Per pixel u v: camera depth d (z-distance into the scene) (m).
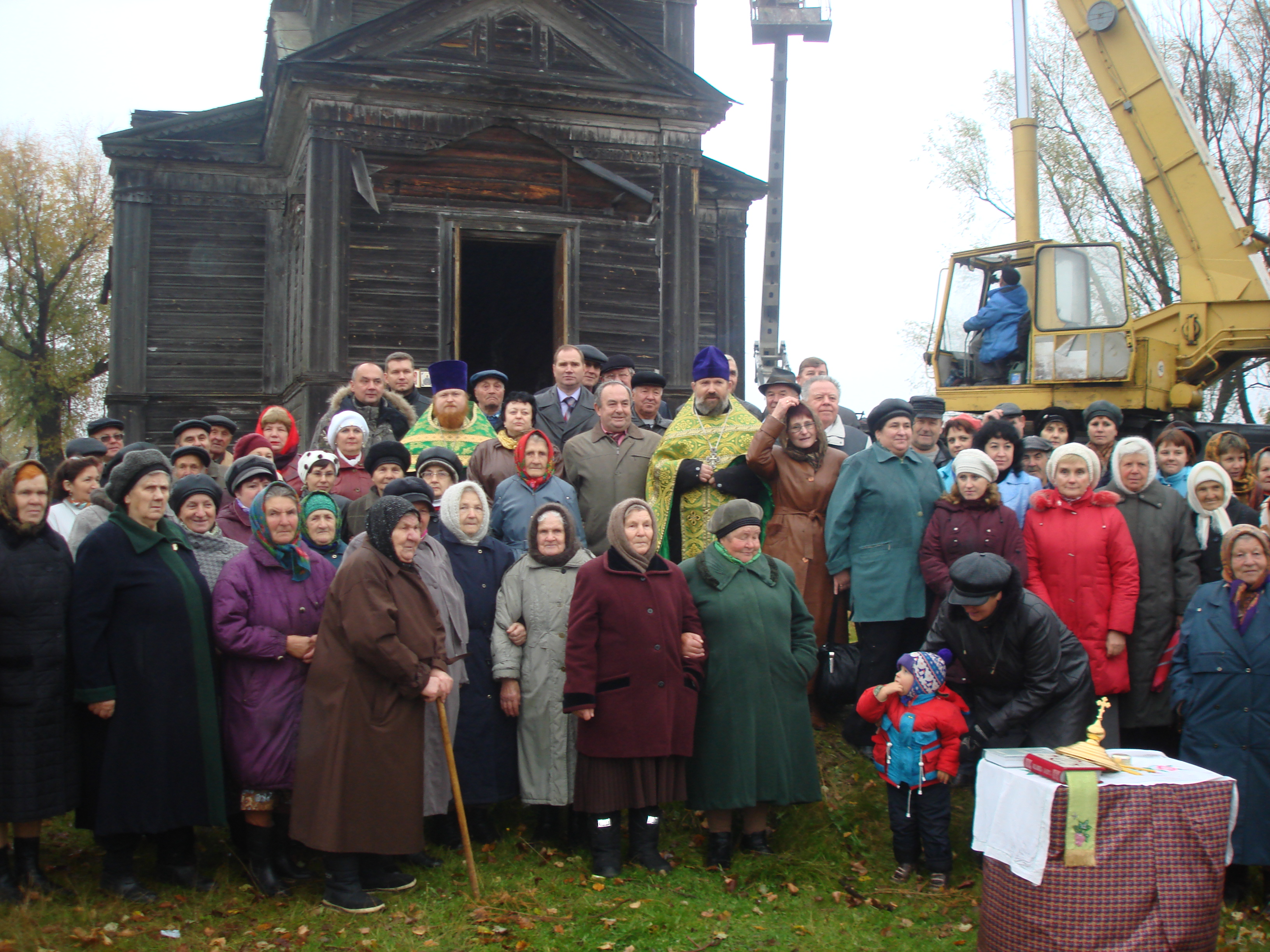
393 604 4.86
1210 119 20.02
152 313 15.15
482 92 12.45
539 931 4.71
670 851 5.77
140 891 4.84
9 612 4.63
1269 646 5.19
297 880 5.15
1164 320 10.09
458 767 5.51
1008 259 10.73
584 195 13.01
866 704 5.49
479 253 17.20
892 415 6.34
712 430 6.70
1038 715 5.29
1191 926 4.20
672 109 13.16
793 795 5.57
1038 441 7.53
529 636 5.66
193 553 5.20
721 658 5.57
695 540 6.56
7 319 29.36
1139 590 5.95
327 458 6.05
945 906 5.16
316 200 11.98
